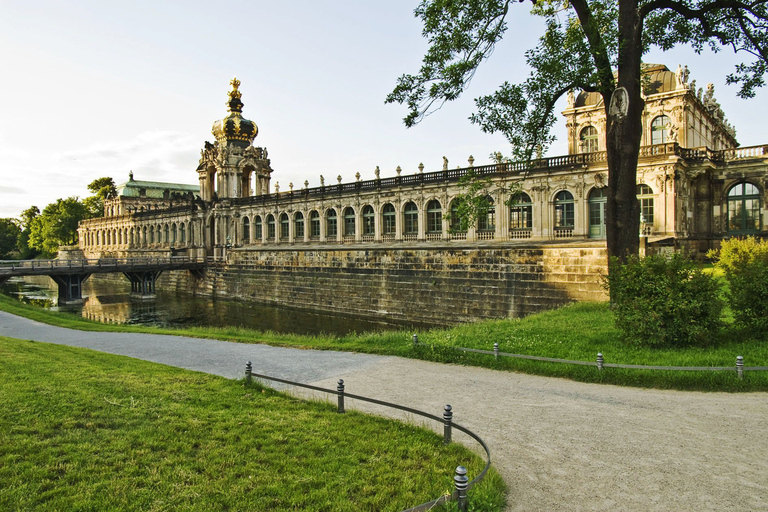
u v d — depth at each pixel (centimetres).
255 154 8175
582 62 2264
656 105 4578
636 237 2297
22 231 17112
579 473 937
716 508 806
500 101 2441
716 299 1712
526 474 939
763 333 1714
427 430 1148
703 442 1050
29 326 3378
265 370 1877
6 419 1174
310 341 2509
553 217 4519
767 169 3997
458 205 2608
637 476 918
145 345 2538
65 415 1219
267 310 6144
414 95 2419
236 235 7919
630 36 2208
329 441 1086
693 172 4100
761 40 2248
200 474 941
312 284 6150
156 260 7706
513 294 4175
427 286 4853
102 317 5616
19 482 889
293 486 891
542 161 4516
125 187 12900
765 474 910
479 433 1142
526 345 1900
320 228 6625
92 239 12950
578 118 5169
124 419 1205
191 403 1360
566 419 1213
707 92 5375
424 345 2033
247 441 1084
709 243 4259
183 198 11988
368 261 5447
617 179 2297
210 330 3209
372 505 828
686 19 2384
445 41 2339
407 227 5675
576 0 2234
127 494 862
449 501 785
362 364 1914
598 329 2089
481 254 4412
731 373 1399
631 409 1266
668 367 1402
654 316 1694
